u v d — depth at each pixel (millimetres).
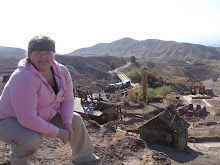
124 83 79812
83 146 3873
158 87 76562
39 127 2869
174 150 21906
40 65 2848
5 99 2975
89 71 118875
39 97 2936
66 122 3330
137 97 58188
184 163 18375
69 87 3430
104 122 33062
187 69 152125
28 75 2754
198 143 24875
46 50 2814
